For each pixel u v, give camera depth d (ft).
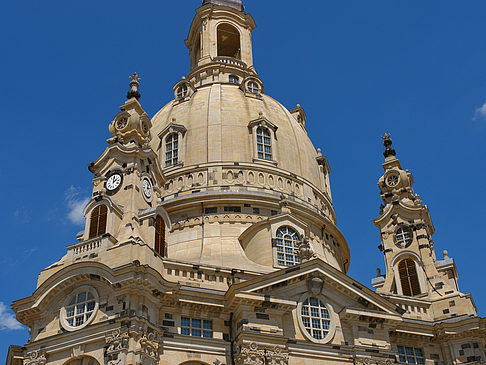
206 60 300.40
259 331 159.84
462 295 196.54
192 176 228.02
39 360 154.20
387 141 254.88
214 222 213.46
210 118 243.40
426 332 188.03
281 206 209.77
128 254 160.25
